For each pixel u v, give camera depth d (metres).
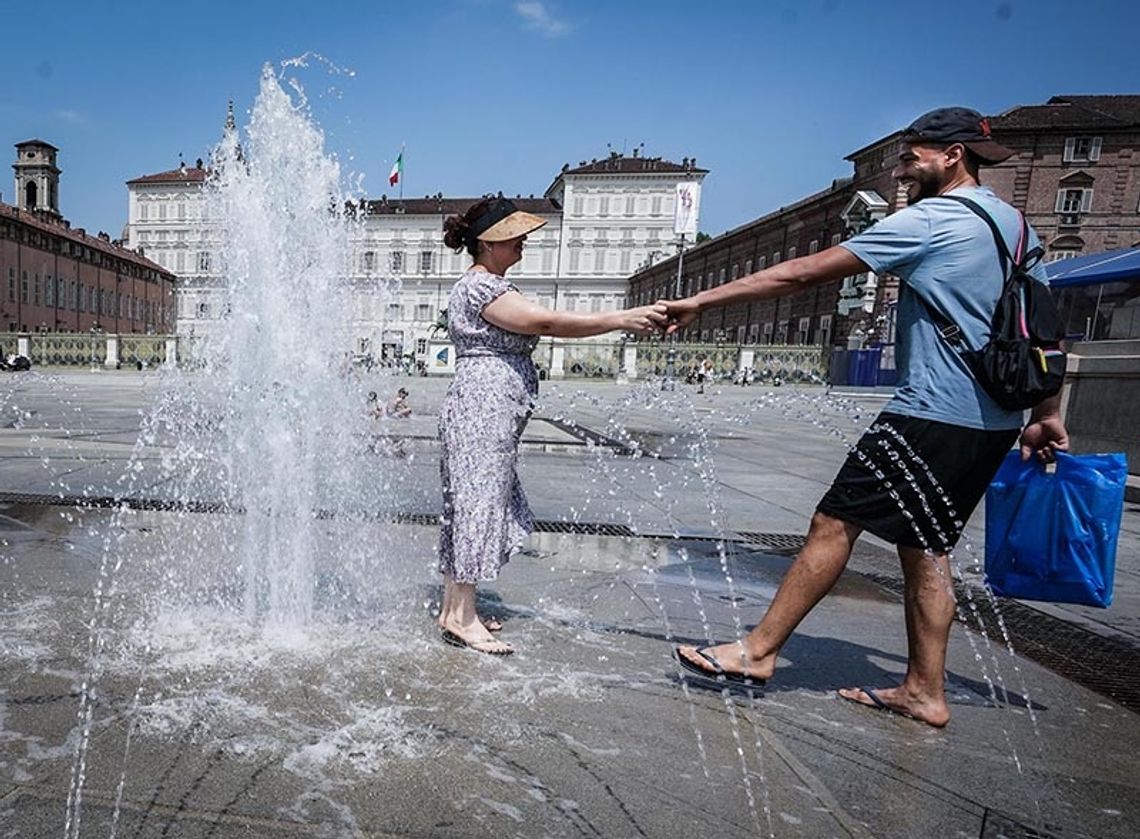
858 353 33.31
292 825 1.54
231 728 1.94
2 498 4.67
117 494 4.91
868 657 2.72
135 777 1.69
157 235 80.06
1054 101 43.06
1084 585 2.38
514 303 2.51
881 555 4.33
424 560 3.71
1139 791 1.87
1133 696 2.46
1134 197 37.94
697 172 77.81
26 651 2.38
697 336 64.75
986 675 2.62
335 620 2.82
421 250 78.44
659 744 1.99
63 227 66.81
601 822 1.62
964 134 2.16
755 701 2.30
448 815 1.61
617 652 2.63
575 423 13.84
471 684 2.30
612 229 79.19
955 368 2.06
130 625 2.65
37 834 1.48
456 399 2.61
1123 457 2.37
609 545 4.23
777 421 15.35
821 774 1.88
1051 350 2.03
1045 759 2.01
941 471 2.10
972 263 2.05
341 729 1.97
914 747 2.05
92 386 22.19
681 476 7.18
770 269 2.20
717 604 3.23
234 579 3.21
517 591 3.32
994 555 2.52
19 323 54.78
